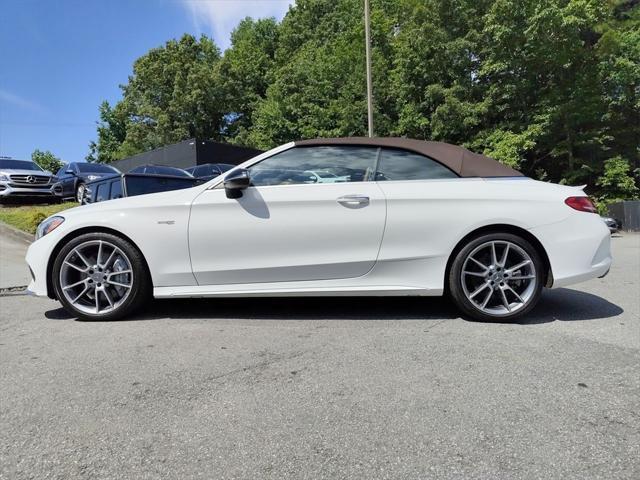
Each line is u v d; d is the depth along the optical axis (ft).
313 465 6.80
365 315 14.28
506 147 66.59
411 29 79.97
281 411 8.35
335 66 103.86
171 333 12.67
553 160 74.84
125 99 150.82
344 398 8.80
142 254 13.75
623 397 8.76
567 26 62.18
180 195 13.84
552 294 17.28
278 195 13.46
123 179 26.13
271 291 13.51
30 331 13.12
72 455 7.10
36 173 49.80
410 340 11.92
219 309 15.12
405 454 7.04
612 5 68.39
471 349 11.25
